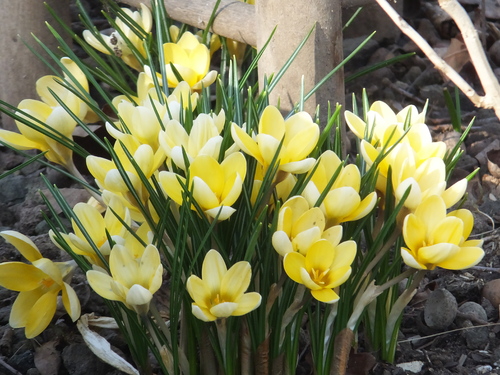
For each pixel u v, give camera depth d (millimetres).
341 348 442
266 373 432
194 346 444
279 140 406
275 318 437
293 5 562
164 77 565
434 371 500
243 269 382
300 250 384
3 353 524
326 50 573
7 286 434
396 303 480
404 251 391
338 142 474
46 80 570
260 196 398
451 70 449
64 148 490
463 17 448
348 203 387
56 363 503
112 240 414
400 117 492
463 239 420
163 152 423
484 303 570
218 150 395
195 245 418
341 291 436
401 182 406
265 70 595
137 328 424
